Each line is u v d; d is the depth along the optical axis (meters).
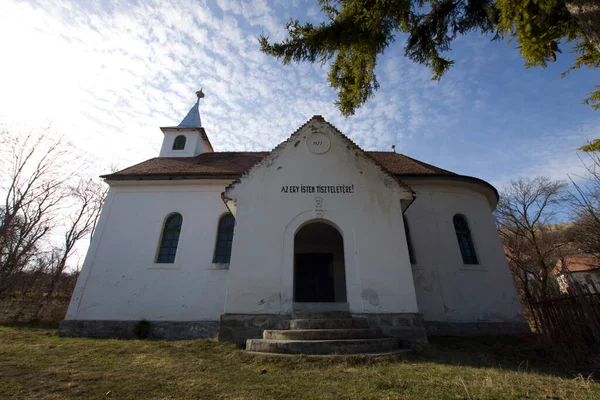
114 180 15.27
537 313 9.13
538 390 5.02
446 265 13.34
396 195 11.36
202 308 12.97
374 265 10.30
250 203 11.12
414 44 8.88
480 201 15.45
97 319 12.80
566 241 23.05
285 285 10.00
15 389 5.02
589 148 9.09
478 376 5.80
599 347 7.18
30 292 20.38
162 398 4.74
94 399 4.68
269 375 5.91
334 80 9.47
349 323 9.04
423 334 9.36
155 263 13.81
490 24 8.37
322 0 8.23
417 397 4.67
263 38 8.25
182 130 20.94
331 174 11.63
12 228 20.06
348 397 4.71
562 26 6.11
